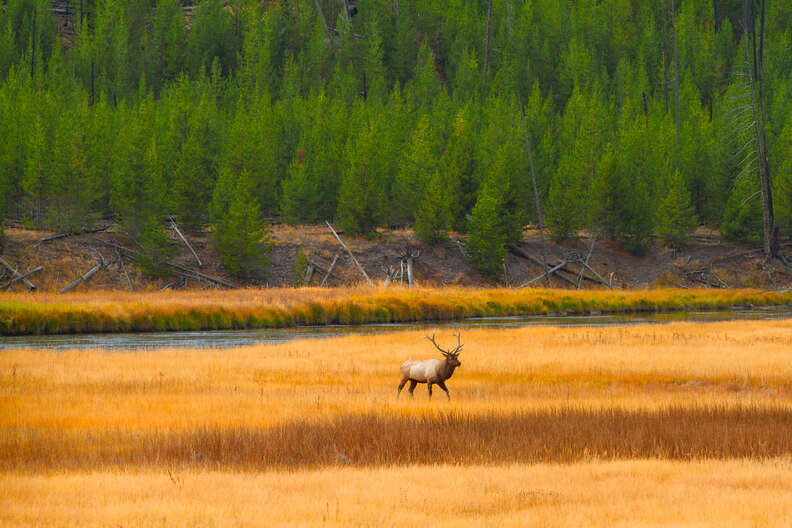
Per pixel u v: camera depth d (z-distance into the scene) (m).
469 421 57.78
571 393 79.38
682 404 69.94
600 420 58.28
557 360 109.94
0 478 42.09
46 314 167.00
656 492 38.88
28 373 94.25
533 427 55.78
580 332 157.12
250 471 44.50
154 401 73.38
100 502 36.91
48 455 48.41
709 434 52.81
